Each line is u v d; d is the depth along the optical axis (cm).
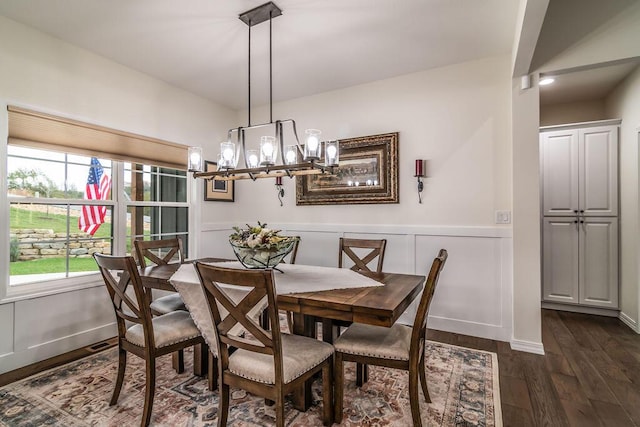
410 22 237
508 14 226
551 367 237
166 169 357
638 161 309
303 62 300
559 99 397
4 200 230
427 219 319
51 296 255
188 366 239
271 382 146
